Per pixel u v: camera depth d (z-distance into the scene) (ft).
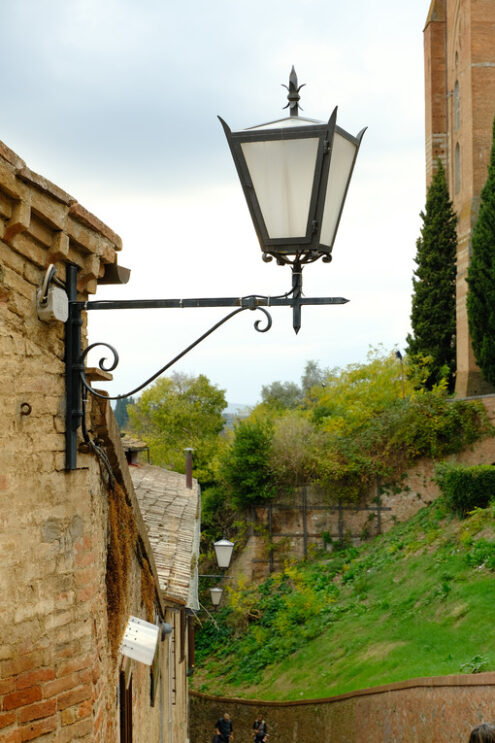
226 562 67.97
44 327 15.14
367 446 122.83
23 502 14.37
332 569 113.60
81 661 16.24
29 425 14.55
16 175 13.34
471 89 148.25
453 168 159.12
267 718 83.46
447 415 119.75
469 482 100.83
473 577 84.38
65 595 15.80
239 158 15.98
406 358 141.49
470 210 146.61
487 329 130.62
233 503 125.90
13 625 14.10
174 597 37.14
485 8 148.46
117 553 20.33
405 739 57.11
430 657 70.13
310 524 123.54
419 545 102.53
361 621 91.04
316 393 159.33
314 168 15.76
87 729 16.19
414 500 120.47
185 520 55.06
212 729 91.09
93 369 16.46
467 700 48.19
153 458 179.42
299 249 16.06
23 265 14.33
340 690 73.46
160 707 38.47
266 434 125.49
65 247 15.26
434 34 164.76
